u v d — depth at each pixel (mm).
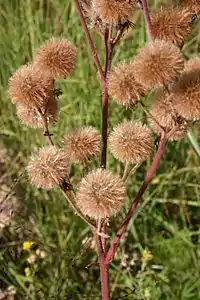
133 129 421
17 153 701
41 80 433
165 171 678
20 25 771
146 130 424
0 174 691
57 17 759
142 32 709
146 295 587
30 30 741
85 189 397
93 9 446
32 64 457
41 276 606
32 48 731
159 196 665
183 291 586
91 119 691
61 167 409
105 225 428
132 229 625
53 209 647
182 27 438
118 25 444
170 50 403
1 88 739
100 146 458
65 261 610
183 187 664
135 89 422
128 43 729
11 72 733
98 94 700
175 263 605
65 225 642
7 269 601
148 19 434
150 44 407
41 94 431
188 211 665
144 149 417
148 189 660
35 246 629
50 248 620
